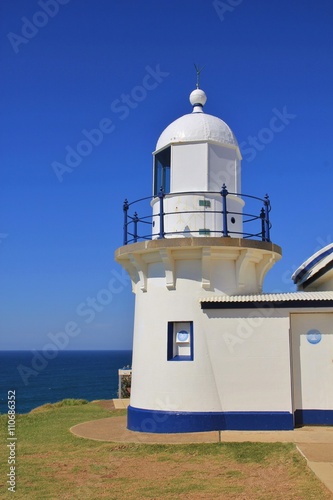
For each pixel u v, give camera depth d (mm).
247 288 15992
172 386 14930
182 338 15352
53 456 12555
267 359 14680
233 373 14758
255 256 15977
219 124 16984
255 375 14664
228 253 15438
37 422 18125
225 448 12484
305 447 12023
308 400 14742
